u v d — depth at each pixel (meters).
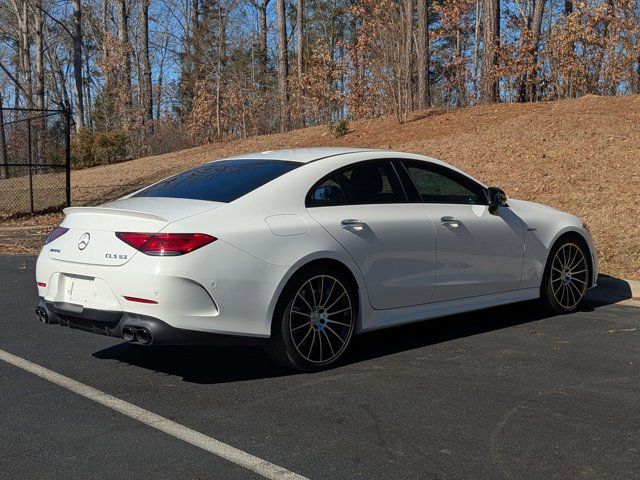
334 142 17.94
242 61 30.09
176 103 37.31
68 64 49.34
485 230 6.11
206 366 5.30
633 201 10.27
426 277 5.70
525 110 16.67
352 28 43.62
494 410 4.32
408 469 3.52
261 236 4.79
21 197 17.78
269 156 5.74
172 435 3.96
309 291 5.02
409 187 5.80
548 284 6.71
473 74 24.62
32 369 5.23
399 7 18.80
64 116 17.27
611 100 15.70
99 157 26.06
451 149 14.35
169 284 4.46
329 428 4.04
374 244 5.34
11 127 19.81
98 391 4.73
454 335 6.14
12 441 3.88
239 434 3.96
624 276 8.41
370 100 21.97
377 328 5.47
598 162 11.96
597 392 4.64
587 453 3.71
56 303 5.00
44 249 5.23
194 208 4.80
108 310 4.66
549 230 6.65
